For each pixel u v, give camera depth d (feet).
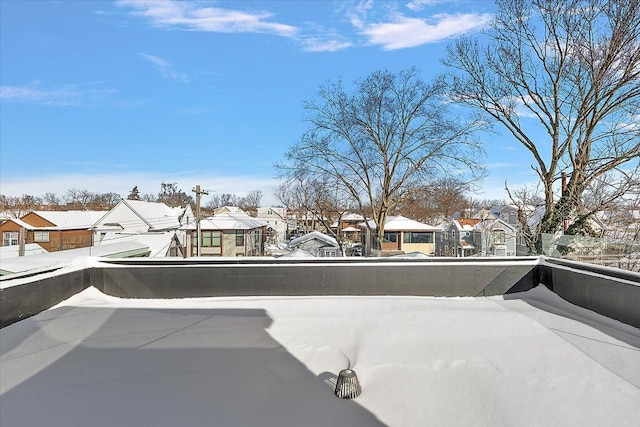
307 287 21.99
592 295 17.10
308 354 13.21
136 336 14.94
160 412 9.71
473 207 130.52
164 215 103.40
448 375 11.35
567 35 45.57
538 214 49.67
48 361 12.64
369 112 67.21
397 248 95.20
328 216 94.27
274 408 9.93
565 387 10.39
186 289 21.83
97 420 9.34
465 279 21.79
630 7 40.37
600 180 41.47
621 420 8.89
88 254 28.58
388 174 68.90
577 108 45.68
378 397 10.38
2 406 9.96
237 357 13.00
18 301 16.26
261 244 112.37
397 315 17.24
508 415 9.35
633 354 12.19
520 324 15.39
